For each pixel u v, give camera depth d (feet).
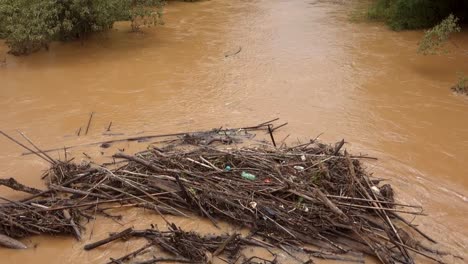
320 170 19.83
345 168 20.45
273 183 19.42
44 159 22.36
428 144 25.04
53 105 29.58
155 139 25.38
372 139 25.55
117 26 45.93
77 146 24.72
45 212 18.39
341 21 49.34
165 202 19.54
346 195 18.99
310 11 54.19
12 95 30.89
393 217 18.93
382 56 38.42
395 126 26.94
